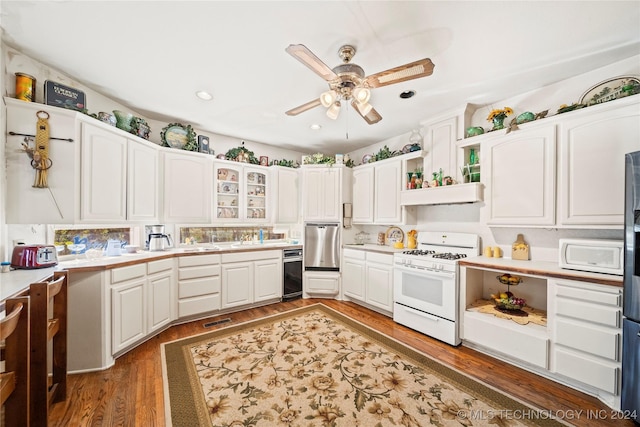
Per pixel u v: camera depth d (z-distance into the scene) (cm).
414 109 292
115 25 166
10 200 184
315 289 394
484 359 220
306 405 164
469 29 168
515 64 207
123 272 224
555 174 211
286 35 175
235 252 335
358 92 176
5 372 104
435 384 185
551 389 180
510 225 236
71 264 209
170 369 203
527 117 230
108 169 233
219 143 386
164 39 180
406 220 338
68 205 199
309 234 398
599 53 192
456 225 308
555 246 232
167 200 308
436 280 259
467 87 243
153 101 274
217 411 158
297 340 253
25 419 106
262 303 364
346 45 184
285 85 242
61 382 165
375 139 408
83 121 210
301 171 416
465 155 279
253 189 409
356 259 366
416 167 348
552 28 167
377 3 148
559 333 185
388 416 155
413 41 180
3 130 179
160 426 147
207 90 251
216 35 176
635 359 150
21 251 186
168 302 279
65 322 167
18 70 192
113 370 202
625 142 178
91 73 221
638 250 153
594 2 146
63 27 167
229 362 213
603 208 187
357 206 404
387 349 236
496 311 237
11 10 151
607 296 167
